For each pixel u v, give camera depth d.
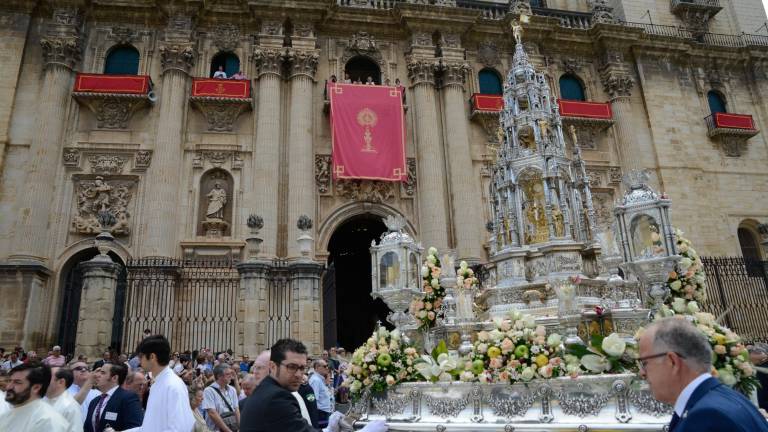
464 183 24.31
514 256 9.05
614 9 31.09
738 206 28.11
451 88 25.72
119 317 20.64
